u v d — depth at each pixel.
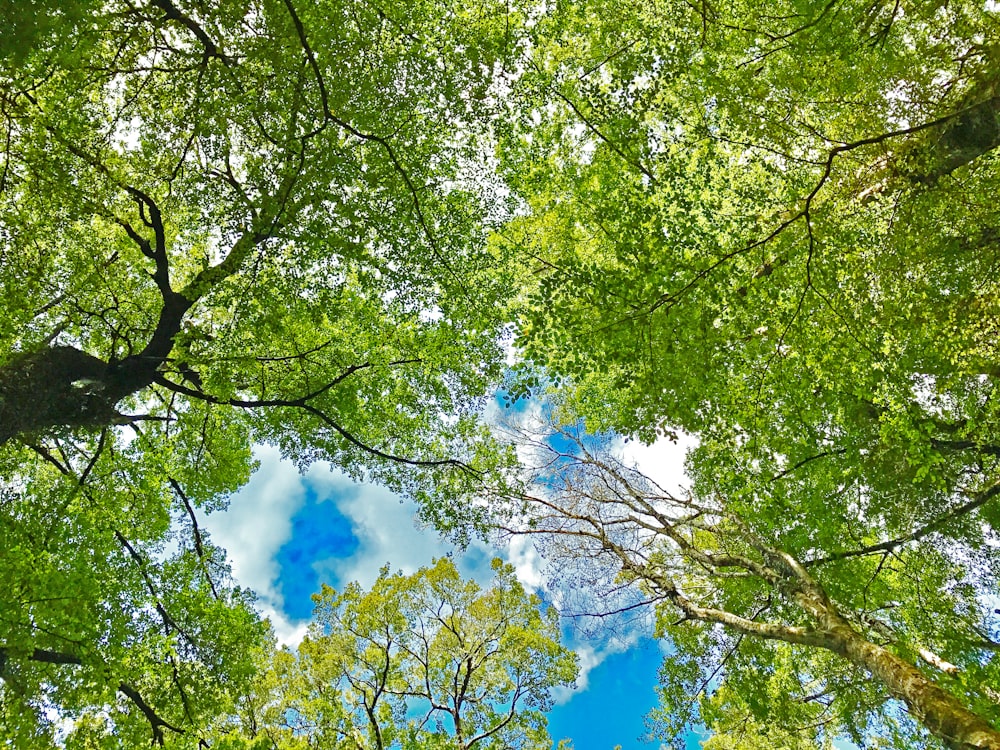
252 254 7.65
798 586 8.73
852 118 7.18
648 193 7.27
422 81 7.84
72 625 6.67
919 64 6.86
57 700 6.92
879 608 10.33
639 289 6.45
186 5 6.38
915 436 6.92
